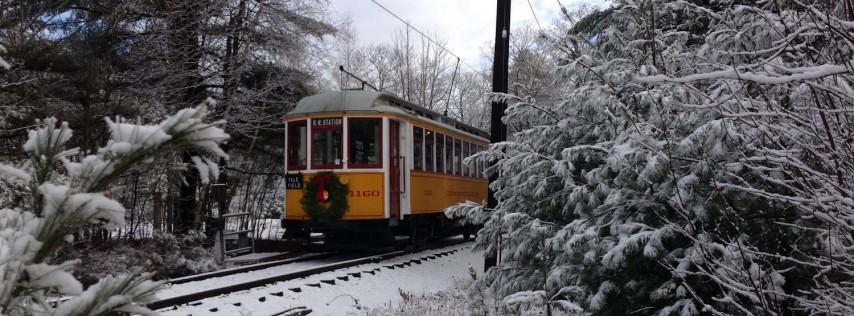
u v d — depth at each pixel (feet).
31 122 31.63
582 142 25.66
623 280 20.17
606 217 20.92
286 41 54.60
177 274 38.81
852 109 11.76
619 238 18.63
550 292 21.35
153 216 46.21
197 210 45.47
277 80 54.54
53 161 5.08
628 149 18.02
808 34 12.59
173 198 44.78
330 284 31.99
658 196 18.45
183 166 5.54
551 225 24.56
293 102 57.31
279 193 73.67
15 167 5.31
